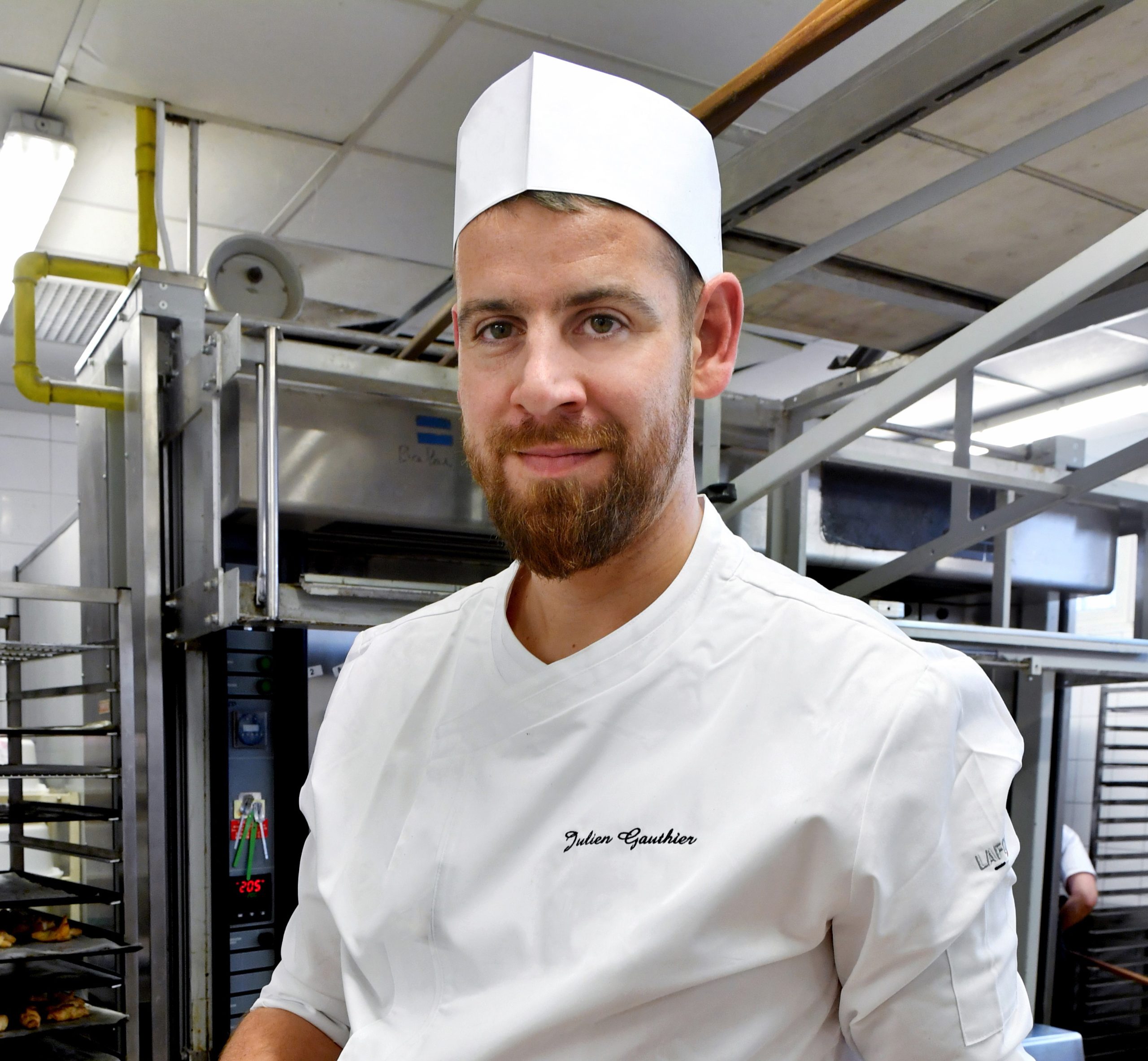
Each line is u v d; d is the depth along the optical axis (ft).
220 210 10.41
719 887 1.98
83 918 7.38
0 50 7.82
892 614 7.12
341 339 6.60
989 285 5.94
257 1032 2.59
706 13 7.58
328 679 7.02
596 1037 2.03
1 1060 5.90
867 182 4.68
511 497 2.04
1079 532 8.72
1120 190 4.62
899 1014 2.03
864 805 1.97
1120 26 3.46
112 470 7.49
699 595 2.30
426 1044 2.15
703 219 2.27
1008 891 2.19
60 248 11.10
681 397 2.09
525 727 2.32
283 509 6.08
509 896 2.19
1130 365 12.56
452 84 8.39
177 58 7.97
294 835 6.68
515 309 2.01
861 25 3.80
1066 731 9.95
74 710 8.66
